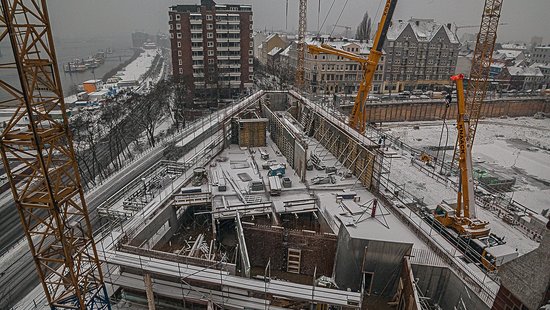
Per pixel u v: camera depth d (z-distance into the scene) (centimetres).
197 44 8725
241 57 9250
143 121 6425
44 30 1366
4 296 2617
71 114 7406
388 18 3922
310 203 3073
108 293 2078
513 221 3375
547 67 12025
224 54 9062
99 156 5769
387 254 2219
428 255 2323
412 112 9025
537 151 6775
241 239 2358
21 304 2430
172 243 2897
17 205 1485
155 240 2714
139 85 12888
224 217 2889
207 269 1956
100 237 2559
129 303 2081
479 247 2653
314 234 2561
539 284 1117
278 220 2903
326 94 9725
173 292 1981
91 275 1827
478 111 4550
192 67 8888
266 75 13650
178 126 7075
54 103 1569
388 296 2327
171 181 3516
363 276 2206
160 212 2795
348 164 3800
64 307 1703
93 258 1812
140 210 2841
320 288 1839
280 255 2633
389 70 10594
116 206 3284
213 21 8688
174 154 4559
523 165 6000
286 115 5981
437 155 5859
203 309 2006
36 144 1380
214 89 8994
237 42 9025
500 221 3431
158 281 2069
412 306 1925
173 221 2988
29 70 1345
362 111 4509
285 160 4109
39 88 1414
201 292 1981
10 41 1255
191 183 3431
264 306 1897
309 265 2605
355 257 2258
